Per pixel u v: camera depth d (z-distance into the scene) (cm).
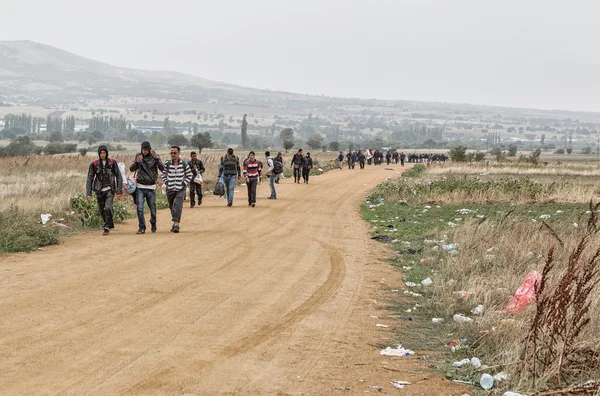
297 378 745
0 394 646
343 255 1639
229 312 1020
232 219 2278
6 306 992
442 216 2542
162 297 1091
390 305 1141
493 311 1029
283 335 915
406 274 1438
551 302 820
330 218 2453
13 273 1241
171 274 1281
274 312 1039
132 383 694
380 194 3509
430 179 4962
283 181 4619
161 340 855
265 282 1259
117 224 2058
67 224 1984
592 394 684
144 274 1269
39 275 1228
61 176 3678
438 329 998
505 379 755
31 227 1630
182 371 741
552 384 752
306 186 4166
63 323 912
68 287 1134
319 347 871
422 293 1256
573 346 802
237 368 765
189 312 1005
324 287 1252
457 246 1712
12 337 838
